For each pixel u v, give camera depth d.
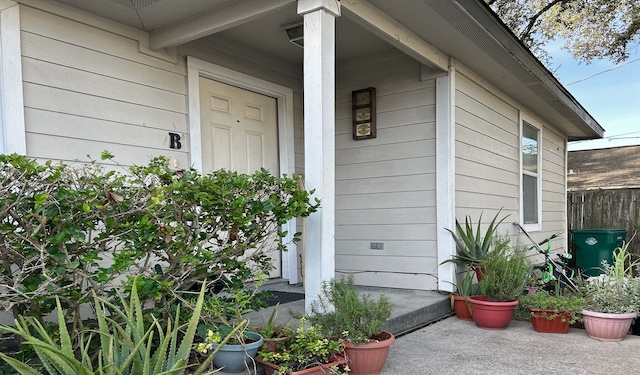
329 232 2.84
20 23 2.67
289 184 2.63
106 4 2.91
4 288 2.06
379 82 4.68
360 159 4.80
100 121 3.06
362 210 4.78
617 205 9.18
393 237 4.58
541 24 13.12
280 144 4.60
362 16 3.05
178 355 1.81
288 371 2.14
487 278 3.75
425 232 4.39
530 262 4.30
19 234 1.85
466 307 3.92
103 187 2.08
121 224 2.04
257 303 2.63
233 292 2.57
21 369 1.58
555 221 8.17
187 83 3.62
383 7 3.18
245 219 2.34
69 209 1.95
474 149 4.84
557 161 8.30
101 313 1.78
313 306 2.79
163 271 2.60
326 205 2.82
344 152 4.91
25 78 2.70
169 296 2.52
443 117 4.27
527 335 3.50
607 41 12.26
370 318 2.58
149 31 3.35
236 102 4.17
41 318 2.15
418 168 4.45
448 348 3.11
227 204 2.37
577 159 15.61
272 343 2.34
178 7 2.98
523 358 2.90
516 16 13.34
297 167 4.74
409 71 4.49
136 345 1.69
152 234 2.12
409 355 2.94
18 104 2.65
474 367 2.71
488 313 3.61
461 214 4.54
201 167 3.68
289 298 3.83
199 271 2.51
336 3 2.83
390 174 4.61
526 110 6.43
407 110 4.52
